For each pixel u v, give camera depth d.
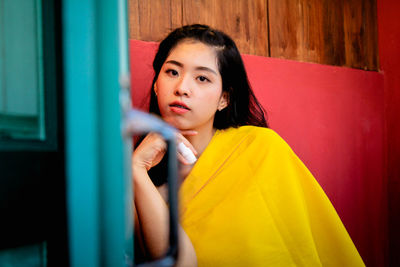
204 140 1.03
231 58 1.01
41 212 0.44
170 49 0.99
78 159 0.43
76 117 0.43
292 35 1.66
